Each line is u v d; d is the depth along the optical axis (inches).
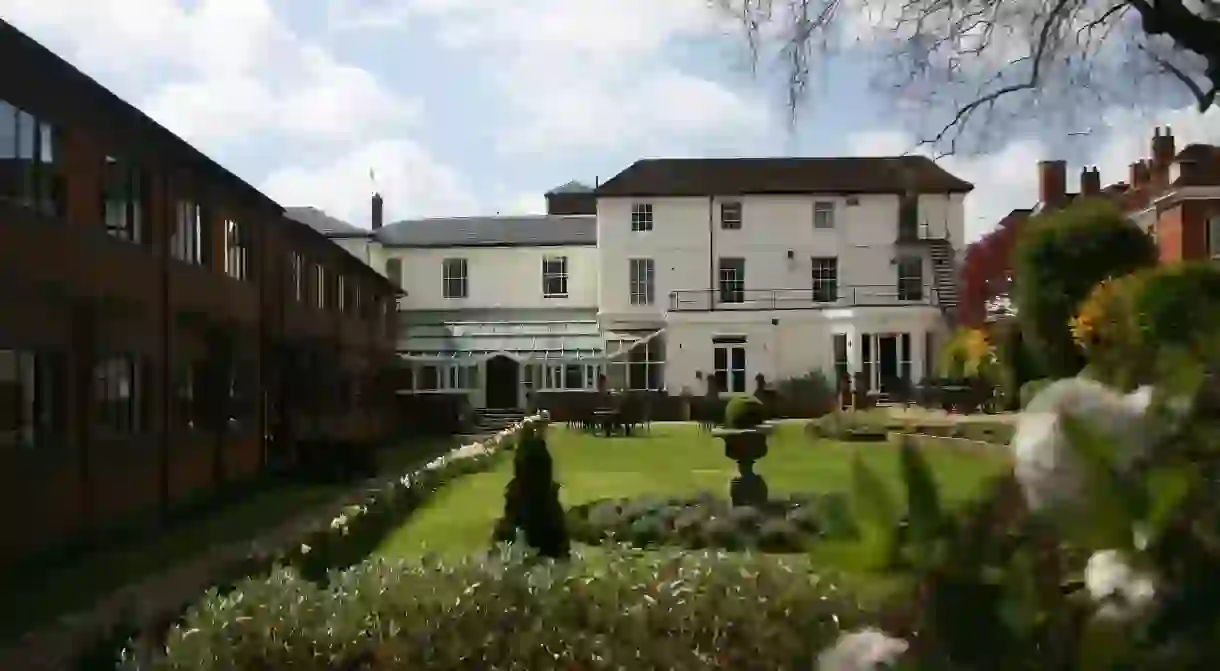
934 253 2006.6
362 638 223.1
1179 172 1590.8
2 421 577.3
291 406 1202.6
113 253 732.0
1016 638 65.4
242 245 1074.7
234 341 1022.4
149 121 745.0
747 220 2052.2
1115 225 1282.0
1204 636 62.4
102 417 711.1
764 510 674.2
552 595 233.0
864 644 69.8
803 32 638.5
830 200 2037.4
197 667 219.3
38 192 629.9
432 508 774.5
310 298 1354.6
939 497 68.5
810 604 215.2
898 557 68.4
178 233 881.5
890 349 1943.9
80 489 669.9
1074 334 1034.1
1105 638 63.8
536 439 502.3
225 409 979.9
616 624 226.4
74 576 561.6
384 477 1083.3
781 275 2041.1
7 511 577.0
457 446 1504.7
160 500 810.8
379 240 2166.6
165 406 829.8
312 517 789.2
